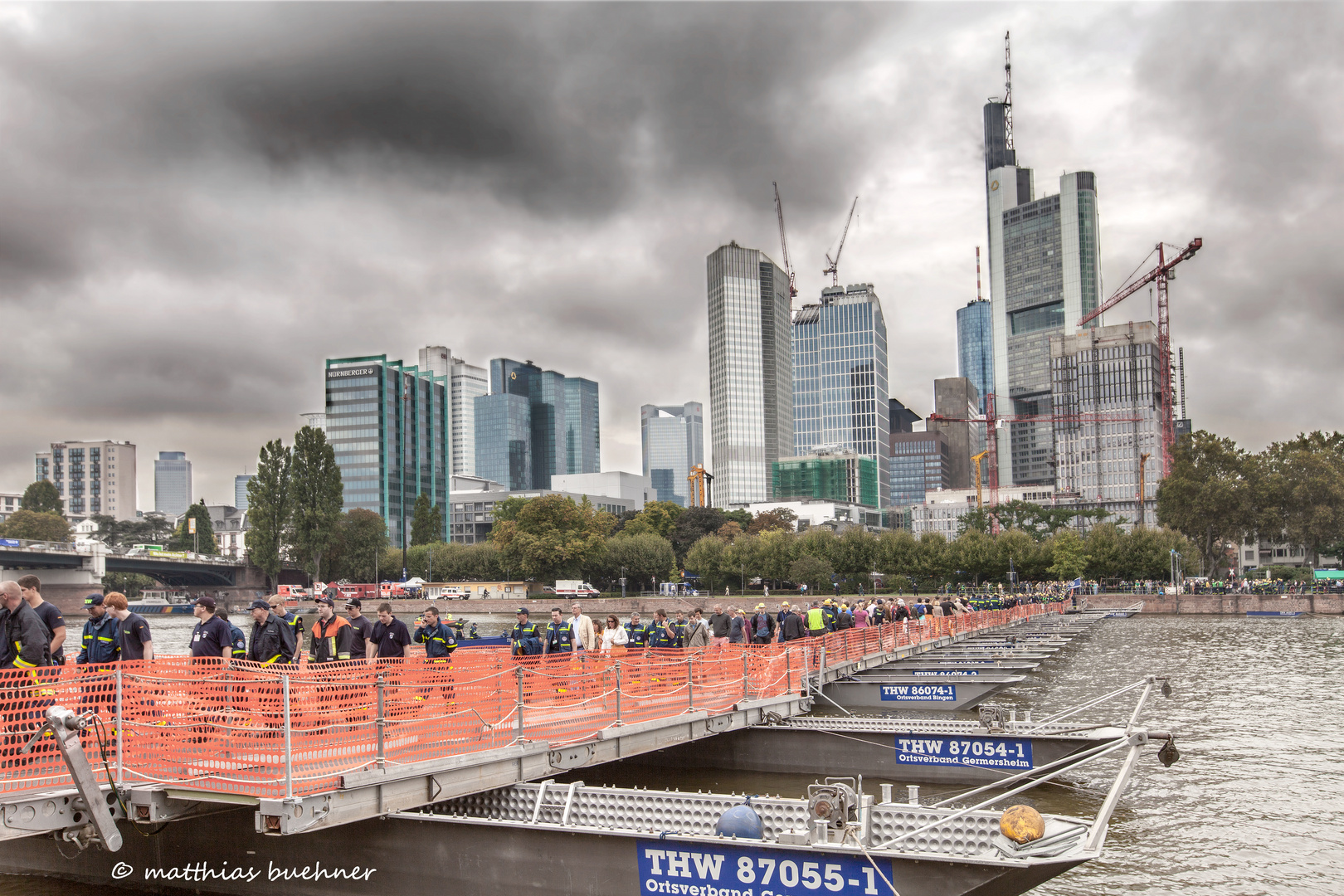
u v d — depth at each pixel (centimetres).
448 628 2112
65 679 1414
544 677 1944
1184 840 1961
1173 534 13525
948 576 14438
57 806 1388
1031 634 6575
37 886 1761
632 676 2228
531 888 1450
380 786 1518
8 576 15112
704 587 16575
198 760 1427
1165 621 9950
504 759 1730
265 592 18138
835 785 1355
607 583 16825
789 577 15025
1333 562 19312
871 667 4103
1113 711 3647
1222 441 13538
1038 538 16850
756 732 2658
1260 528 13112
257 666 1631
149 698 1455
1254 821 2091
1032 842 1243
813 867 1275
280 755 1406
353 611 1959
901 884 1232
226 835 1677
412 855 1529
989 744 2431
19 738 1360
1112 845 1925
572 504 16188
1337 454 13325
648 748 2172
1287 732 3155
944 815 1297
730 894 1325
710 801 1469
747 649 2911
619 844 1395
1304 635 7531
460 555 18100
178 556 17850
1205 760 2708
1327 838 1964
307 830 1393
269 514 15425
